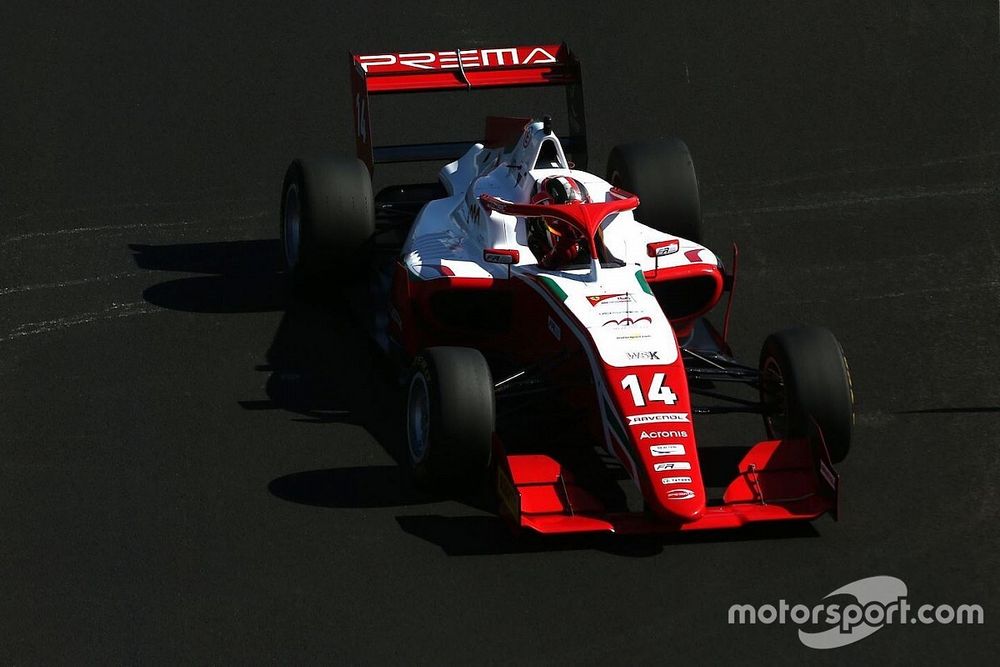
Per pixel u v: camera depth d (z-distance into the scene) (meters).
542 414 30.80
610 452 27.94
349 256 38.00
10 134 50.69
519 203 32.88
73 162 48.91
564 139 42.62
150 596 26.69
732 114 51.59
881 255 41.69
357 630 25.58
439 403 27.69
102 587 26.95
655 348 28.83
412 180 47.81
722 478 30.50
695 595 26.34
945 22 57.75
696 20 58.41
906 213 44.31
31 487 30.34
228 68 55.41
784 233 43.16
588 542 28.05
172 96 53.41
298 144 50.12
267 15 59.38
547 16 58.88
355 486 30.25
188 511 29.39
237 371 35.41
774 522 28.67
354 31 57.91
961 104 51.78
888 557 27.50
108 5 60.38
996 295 39.22
